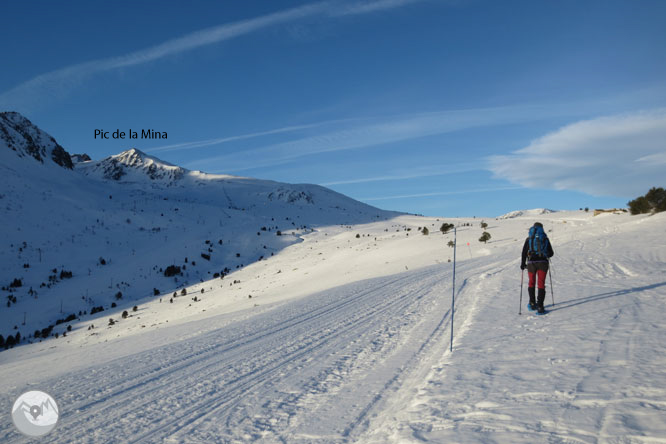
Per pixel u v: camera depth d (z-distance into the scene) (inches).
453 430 139.5
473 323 324.8
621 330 236.7
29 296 2228.1
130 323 1526.8
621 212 1958.7
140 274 2711.6
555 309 334.3
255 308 793.6
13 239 3051.2
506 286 500.7
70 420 213.2
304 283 1576.0
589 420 130.3
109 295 2315.5
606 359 188.4
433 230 2778.1
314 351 320.2
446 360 234.5
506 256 1071.6
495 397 164.6
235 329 482.0
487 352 237.5
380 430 157.6
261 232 4168.3
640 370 167.0
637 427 120.4
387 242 2450.8
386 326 390.0
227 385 251.4
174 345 428.5
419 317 414.0
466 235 2126.0
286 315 541.0
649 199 1566.2
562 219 2455.7
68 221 3722.9
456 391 179.6
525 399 156.8
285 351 331.3
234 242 3713.1
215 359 329.1
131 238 3585.1
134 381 282.8
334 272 1763.0
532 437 125.0
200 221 4547.2
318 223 5428.2
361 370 253.0
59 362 547.5
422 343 303.0
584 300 351.9
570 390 157.8
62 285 2444.6
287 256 2979.8
